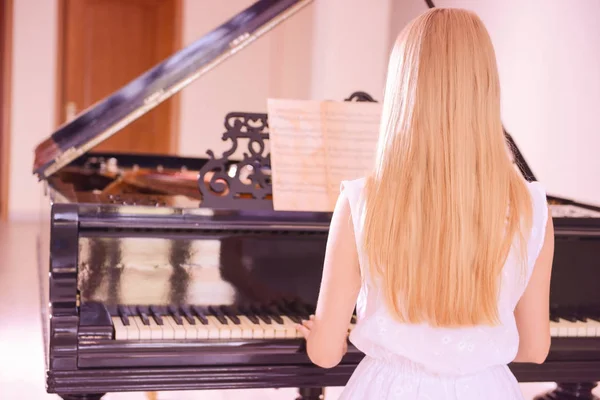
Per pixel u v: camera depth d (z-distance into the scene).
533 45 4.64
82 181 4.28
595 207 2.73
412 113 1.37
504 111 5.02
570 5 4.25
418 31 1.40
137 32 8.66
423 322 1.43
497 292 1.42
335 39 6.96
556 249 2.27
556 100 4.40
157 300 2.03
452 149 1.35
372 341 1.46
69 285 1.89
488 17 5.23
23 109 8.40
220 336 1.92
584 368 2.13
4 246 6.84
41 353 3.93
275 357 1.94
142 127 8.75
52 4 8.38
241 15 2.49
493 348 1.45
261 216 2.09
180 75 2.47
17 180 8.45
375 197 1.39
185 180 3.32
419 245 1.36
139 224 1.99
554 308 2.28
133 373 1.87
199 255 2.06
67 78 8.53
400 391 1.46
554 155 4.42
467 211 1.35
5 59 8.30
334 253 1.46
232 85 8.66
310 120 2.23
